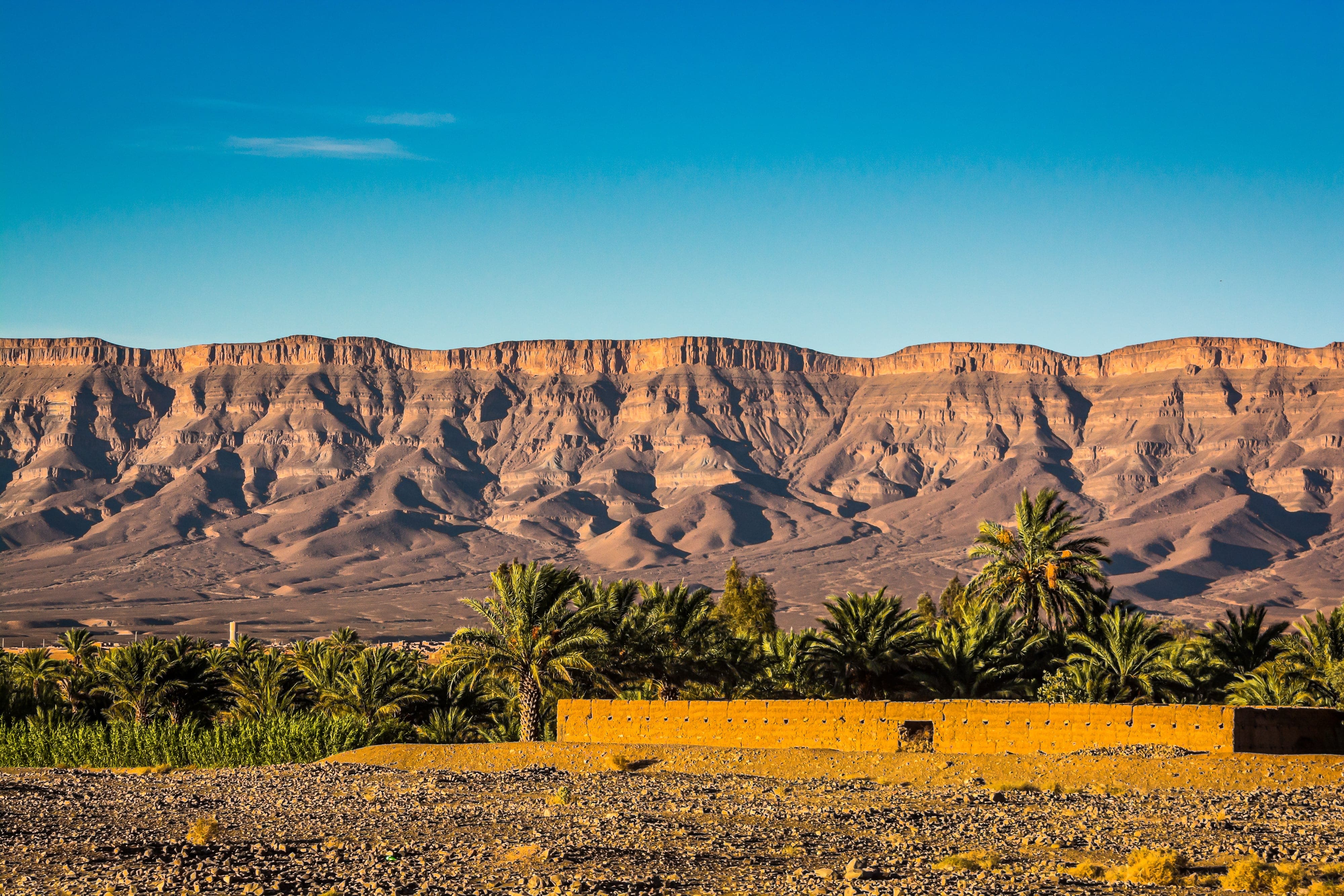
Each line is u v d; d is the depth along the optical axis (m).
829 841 32.06
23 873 28.73
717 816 36.34
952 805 37.66
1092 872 27.47
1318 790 37.69
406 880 27.38
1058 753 44.88
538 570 62.50
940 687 65.62
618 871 28.23
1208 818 33.88
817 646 67.50
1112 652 62.06
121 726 69.69
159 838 34.12
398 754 54.69
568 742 54.66
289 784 46.75
